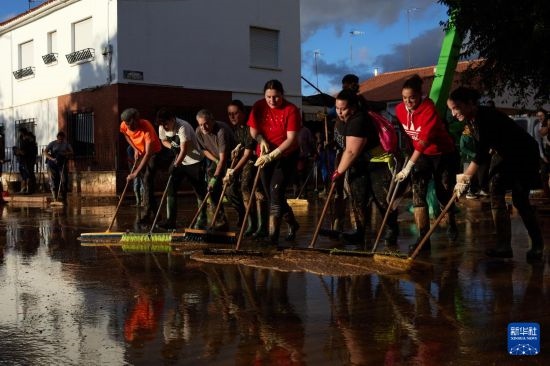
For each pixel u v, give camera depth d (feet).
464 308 14.46
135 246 24.62
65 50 72.18
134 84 64.95
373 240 25.82
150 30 65.82
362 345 11.89
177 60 67.51
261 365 10.89
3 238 28.27
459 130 41.32
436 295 15.71
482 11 37.91
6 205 52.29
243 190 26.16
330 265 19.15
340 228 26.53
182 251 23.13
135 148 29.01
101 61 66.44
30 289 16.96
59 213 42.98
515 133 19.65
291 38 76.28
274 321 13.53
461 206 40.83
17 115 81.61
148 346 11.94
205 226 28.86
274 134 23.30
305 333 12.67
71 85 71.41
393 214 23.98
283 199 24.03
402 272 18.51
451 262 20.25
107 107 65.51
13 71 82.02
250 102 73.15
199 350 11.68
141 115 65.16
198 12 68.80
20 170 65.10
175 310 14.51
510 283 16.99
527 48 37.32
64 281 17.97
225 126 26.78
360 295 15.78
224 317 13.88
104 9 65.67
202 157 28.40
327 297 15.61
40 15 75.41
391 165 23.30
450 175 23.97
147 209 30.27
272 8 74.54
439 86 44.50
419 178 22.30
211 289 16.58
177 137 27.94
